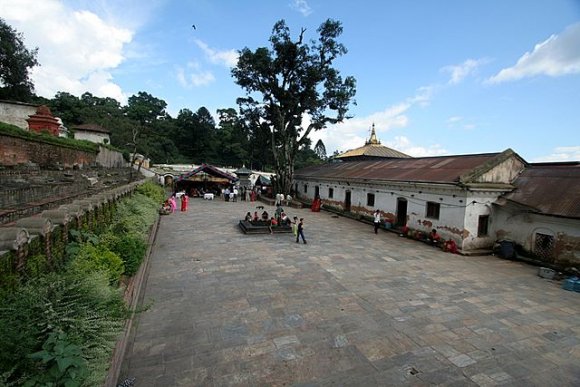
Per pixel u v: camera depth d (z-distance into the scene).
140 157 44.19
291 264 11.70
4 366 3.47
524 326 7.49
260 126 36.12
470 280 10.70
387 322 7.44
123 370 5.41
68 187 11.45
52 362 3.69
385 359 5.99
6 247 4.91
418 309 8.20
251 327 7.00
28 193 8.55
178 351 6.04
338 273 10.85
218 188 40.53
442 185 15.36
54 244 6.62
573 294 9.68
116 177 22.05
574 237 12.09
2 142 12.37
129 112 71.81
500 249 14.34
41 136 15.28
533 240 13.53
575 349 6.57
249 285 9.48
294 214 25.53
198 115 72.69
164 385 5.11
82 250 7.16
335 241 15.90
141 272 9.86
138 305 7.84
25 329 3.85
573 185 13.51
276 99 33.75
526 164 16.39
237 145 69.50
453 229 15.05
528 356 6.26
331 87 32.41
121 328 5.45
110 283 6.82
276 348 6.23
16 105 26.75
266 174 53.34
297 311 7.85
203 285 9.39
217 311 7.73
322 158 85.81
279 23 30.44
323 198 29.97
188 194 37.75
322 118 34.25
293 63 31.70
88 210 9.02
